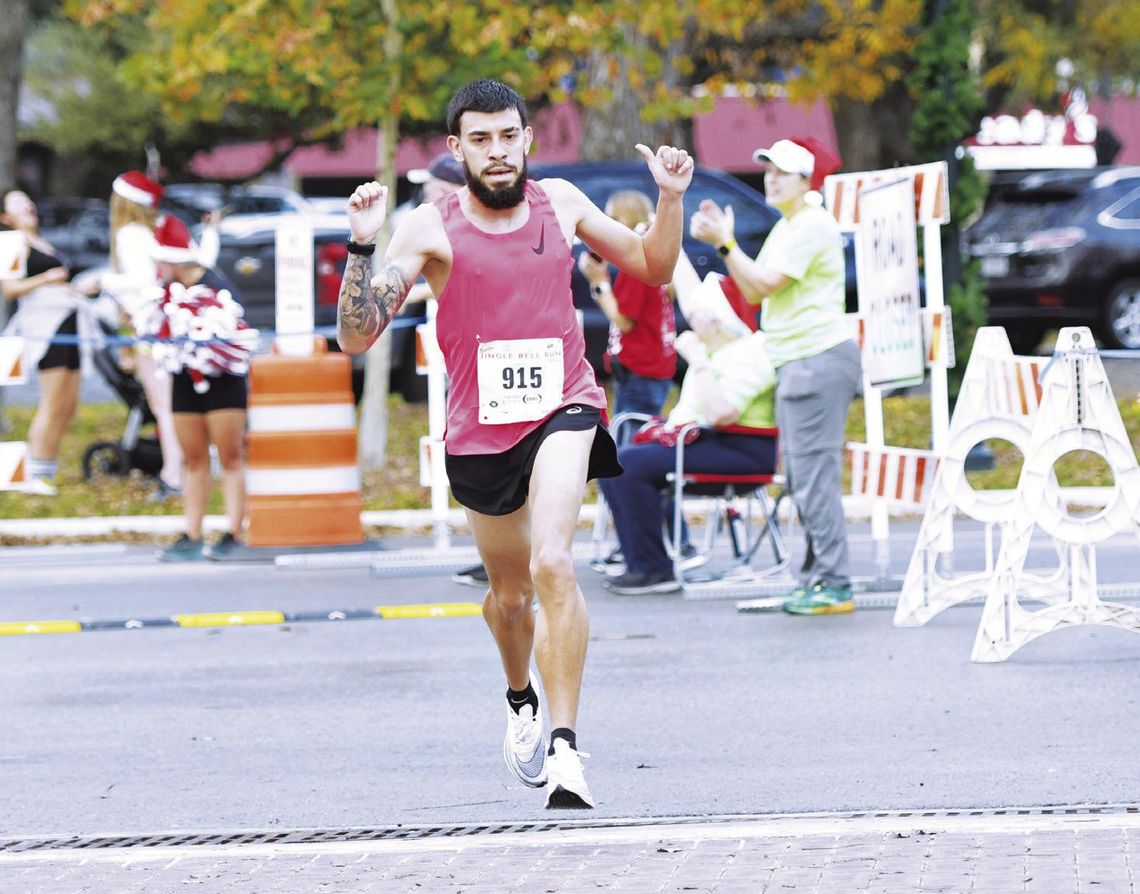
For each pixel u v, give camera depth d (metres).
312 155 133.00
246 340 38.97
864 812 18.06
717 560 37.78
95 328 49.22
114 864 16.73
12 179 60.41
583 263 35.94
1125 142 133.50
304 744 22.44
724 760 20.78
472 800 19.33
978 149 120.25
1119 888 14.67
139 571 38.53
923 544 29.36
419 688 25.73
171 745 22.61
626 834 17.03
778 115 132.00
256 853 16.95
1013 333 72.31
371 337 17.22
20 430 59.31
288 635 30.53
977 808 18.16
